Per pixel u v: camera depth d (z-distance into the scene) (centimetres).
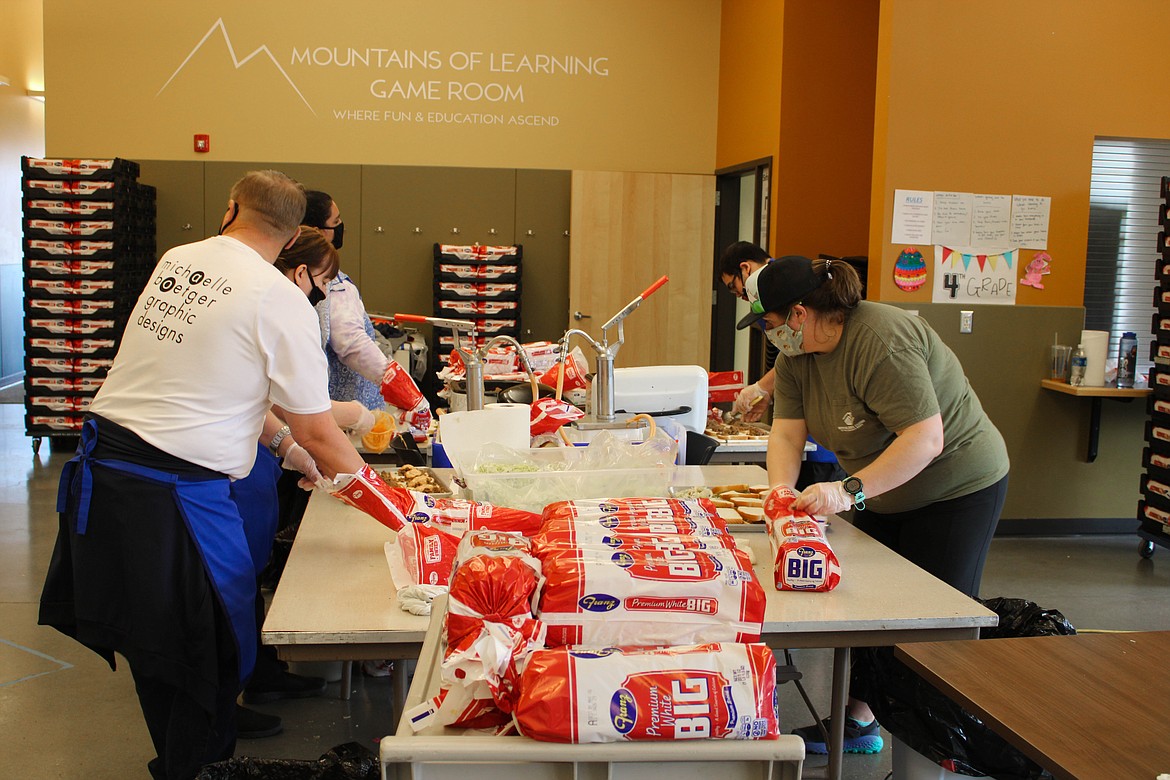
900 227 491
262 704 299
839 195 617
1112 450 512
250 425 196
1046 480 511
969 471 235
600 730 113
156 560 186
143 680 204
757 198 671
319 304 320
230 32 699
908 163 488
